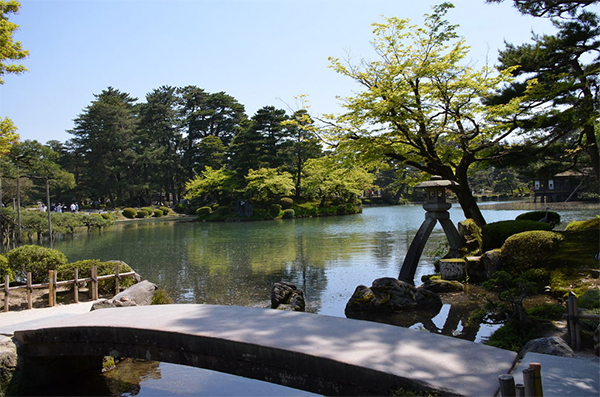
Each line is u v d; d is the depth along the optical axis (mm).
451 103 14500
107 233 36188
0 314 9633
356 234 26891
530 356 4863
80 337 6516
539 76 15461
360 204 56438
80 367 7098
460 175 15648
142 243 27203
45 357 6777
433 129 14586
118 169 63438
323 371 4777
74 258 21094
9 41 13664
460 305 9969
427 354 4852
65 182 34000
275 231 31453
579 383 4129
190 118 67562
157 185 66375
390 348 5047
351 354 4859
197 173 64875
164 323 6332
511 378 3318
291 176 52031
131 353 6215
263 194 49062
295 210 50094
